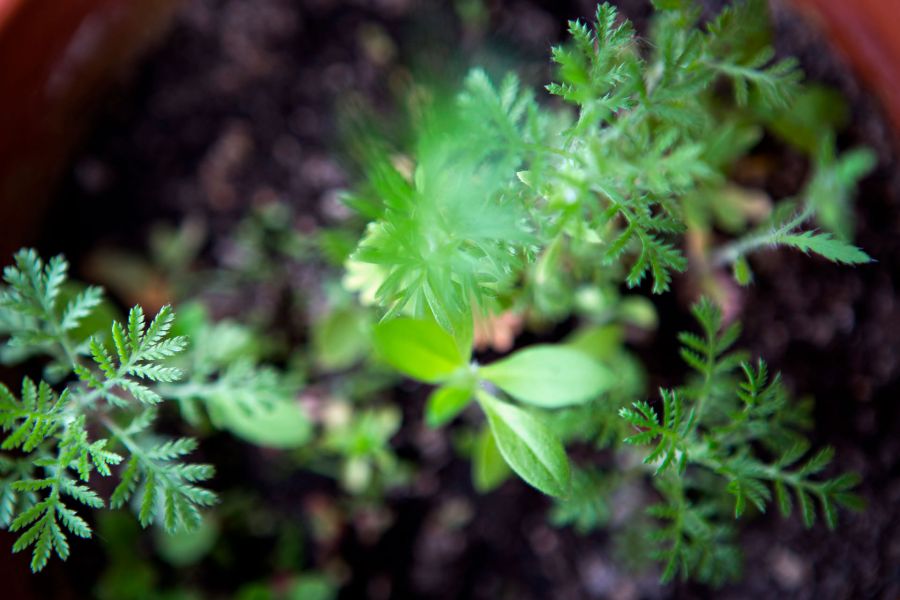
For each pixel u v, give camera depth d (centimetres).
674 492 22
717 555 22
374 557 29
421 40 30
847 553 26
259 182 31
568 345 25
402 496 29
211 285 30
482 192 18
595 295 25
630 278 18
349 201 20
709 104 25
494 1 29
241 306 30
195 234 30
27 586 25
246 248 30
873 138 26
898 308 27
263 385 24
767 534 27
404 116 27
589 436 23
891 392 27
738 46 21
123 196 30
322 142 31
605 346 25
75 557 27
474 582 29
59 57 27
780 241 20
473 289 18
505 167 18
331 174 30
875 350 27
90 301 21
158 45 30
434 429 29
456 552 29
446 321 18
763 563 27
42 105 27
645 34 25
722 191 26
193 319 25
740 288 27
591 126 19
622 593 28
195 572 29
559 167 19
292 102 31
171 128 31
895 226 27
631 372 26
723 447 21
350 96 30
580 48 18
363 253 18
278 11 31
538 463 20
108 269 30
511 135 18
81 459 19
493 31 29
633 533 27
